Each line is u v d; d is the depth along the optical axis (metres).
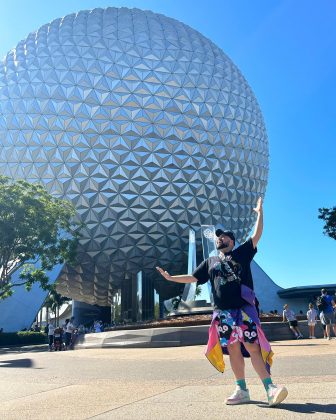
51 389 5.83
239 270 4.48
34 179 31.62
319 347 11.46
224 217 35.22
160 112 32.09
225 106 34.84
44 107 31.70
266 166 39.38
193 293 24.89
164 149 31.88
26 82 32.59
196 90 33.69
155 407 4.15
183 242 34.38
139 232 32.81
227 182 34.47
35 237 21.50
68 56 32.62
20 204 20.80
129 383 6.10
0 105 32.94
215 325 4.54
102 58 32.47
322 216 32.06
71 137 31.20
